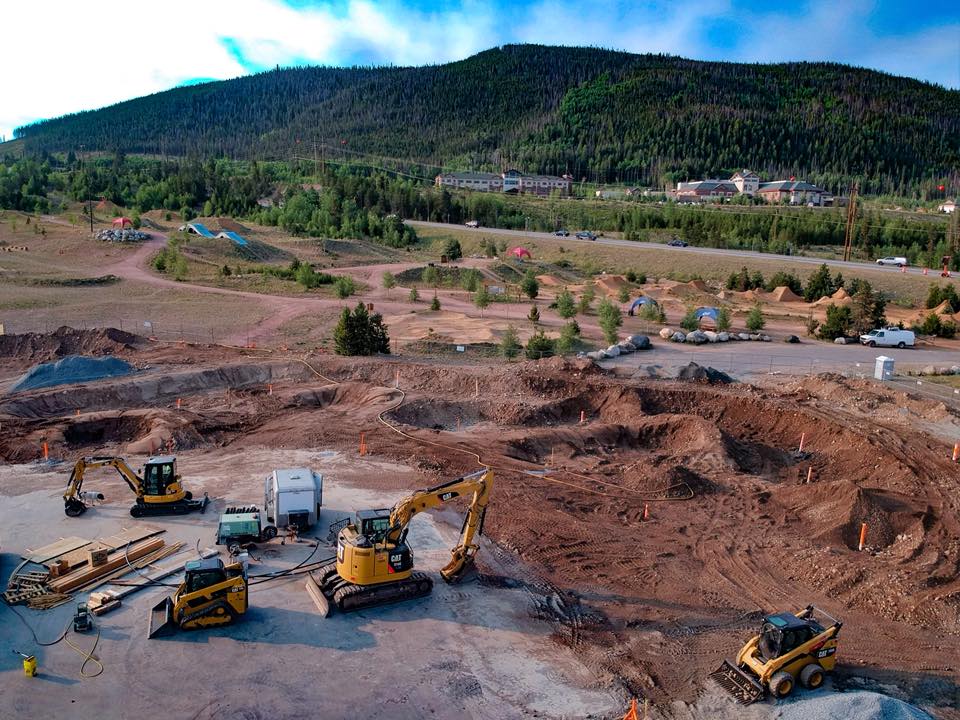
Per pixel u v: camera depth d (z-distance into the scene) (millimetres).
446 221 163750
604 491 31219
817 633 18000
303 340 59875
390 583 21234
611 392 43344
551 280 98438
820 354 56969
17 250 98562
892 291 90375
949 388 45156
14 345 52062
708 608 21906
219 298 76625
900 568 23781
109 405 40938
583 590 22797
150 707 16438
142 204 157250
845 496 28547
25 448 33344
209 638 19266
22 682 17172
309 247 118062
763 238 140625
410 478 31188
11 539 24781
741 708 17109
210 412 40062
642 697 17547
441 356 52938
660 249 125250
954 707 17531
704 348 58812
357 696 17062
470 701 17094
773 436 40000
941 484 31156
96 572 22312
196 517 27031
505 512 28281
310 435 36688
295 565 23641
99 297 74750
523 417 40875
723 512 29500
